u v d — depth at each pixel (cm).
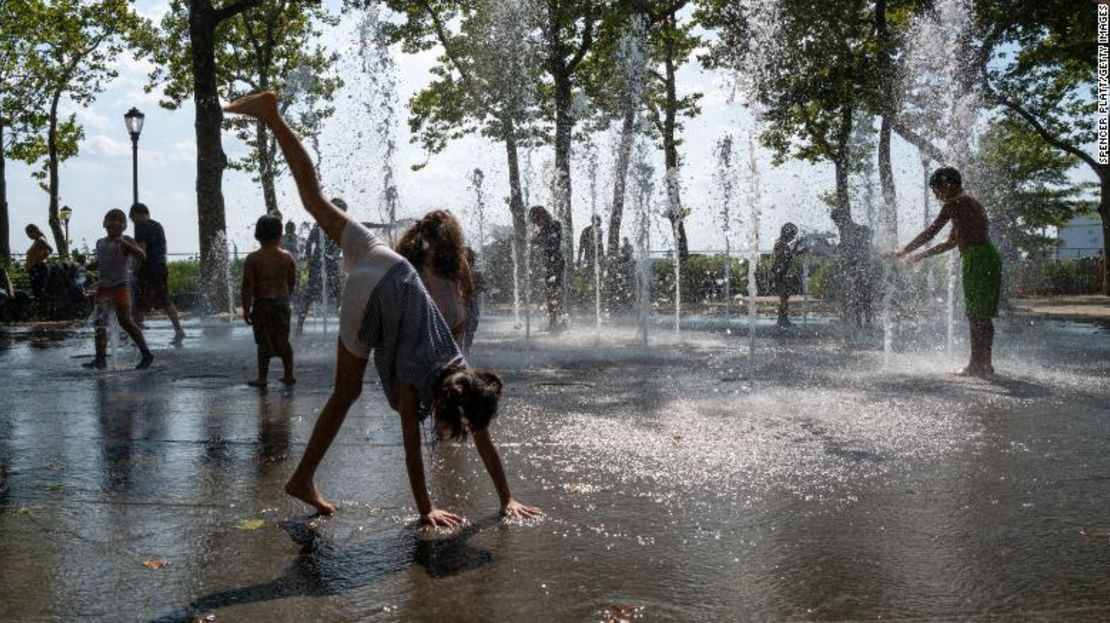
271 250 778
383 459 466
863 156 2141
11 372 899
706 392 700
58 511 371
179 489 407
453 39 2441
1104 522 347
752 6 2088
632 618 255
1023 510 364
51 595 276
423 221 413
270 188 2845
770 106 2125
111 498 392
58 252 3116
